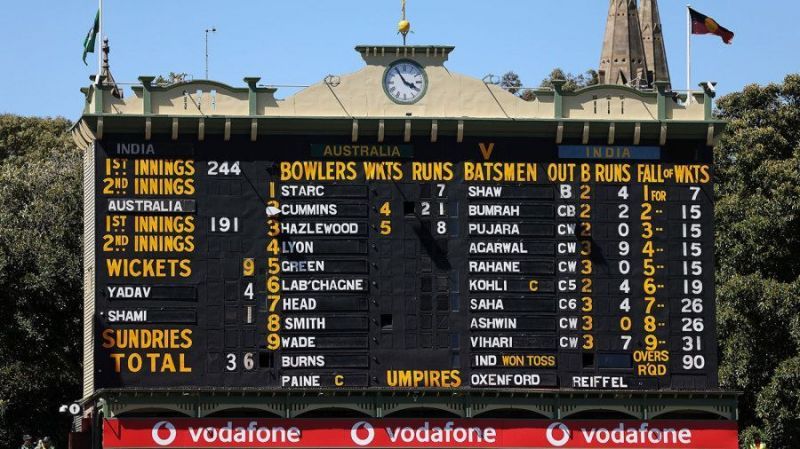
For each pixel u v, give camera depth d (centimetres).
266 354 10900
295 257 10956
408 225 11056
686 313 11156
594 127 11175
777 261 14650
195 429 10844
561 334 11069
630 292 11131
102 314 10788
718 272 14788
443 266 11050
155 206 10894
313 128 11031
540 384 11025
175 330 10831
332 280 10962
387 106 11194
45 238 15000
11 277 14600
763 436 13838
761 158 15038
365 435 10975
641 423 11106
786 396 13712
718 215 14862
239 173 10975
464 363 11000
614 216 11175
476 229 11081
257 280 10919
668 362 11112
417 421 11019
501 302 11044
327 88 11175
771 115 15625
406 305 11006
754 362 14112
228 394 10844
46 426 14762
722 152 15438
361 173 11062
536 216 11125
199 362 10844
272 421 10906
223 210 10950
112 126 10912
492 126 11112
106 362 10769
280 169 11006
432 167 11100
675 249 11181
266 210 10956
